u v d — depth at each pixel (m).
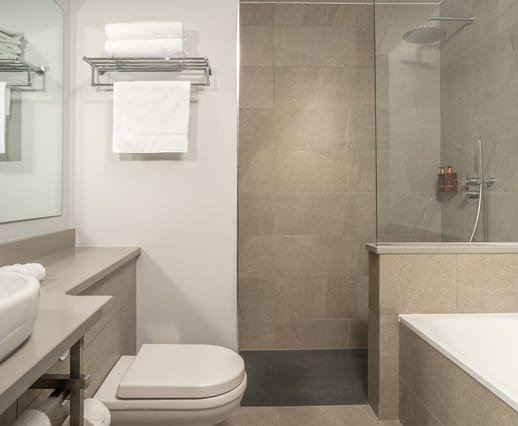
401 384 2.01
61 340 0.76
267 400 2.27
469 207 2.12
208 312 2.10
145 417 1.40
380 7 2.13
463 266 2.04
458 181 2.12
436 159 2.12
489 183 2.12
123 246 2.08
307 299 3.03
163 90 1.96
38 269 1.25
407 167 2.11
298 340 3.02
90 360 1.44
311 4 3.01
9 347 0.66
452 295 2.04
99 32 2.06
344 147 3.03
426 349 1.74
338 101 3.03
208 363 1.58
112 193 2.07
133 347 2.04
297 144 3.02
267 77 3.01
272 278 3.02
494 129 2.13
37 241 1.66
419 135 2.12
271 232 3.01
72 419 0.96
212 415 1.42
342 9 3.03
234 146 2.08
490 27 2.13
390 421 2.05
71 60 2.02
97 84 2.00
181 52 1.91
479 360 1.84
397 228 2.11
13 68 1.46
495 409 1.26
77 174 2.07
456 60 2.13
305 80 3.02
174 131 1.96
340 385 2.45
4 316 0.62
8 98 1.43
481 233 2.12
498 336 1.89
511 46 2.14
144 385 1.40
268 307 3.02
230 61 2.08
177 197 2.08
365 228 3.04
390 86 2.12
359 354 2.93
